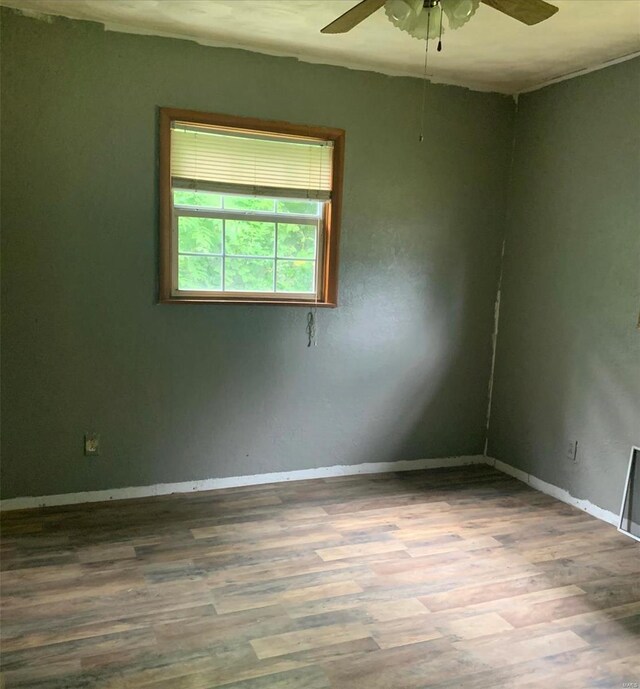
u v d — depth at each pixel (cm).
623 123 324
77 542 289
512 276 409
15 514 317
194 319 344
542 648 222
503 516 341
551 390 377
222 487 365
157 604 240
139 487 347
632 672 211
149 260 330
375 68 362
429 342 406
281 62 340
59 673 199
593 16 276
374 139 369
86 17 299
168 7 283
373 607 244
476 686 201
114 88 311
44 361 318
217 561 276
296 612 238
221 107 332
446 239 399
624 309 326
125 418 338
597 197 341
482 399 427
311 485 376
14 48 291
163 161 323
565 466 366
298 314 367
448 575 272
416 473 408
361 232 375
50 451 325
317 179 361
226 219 349
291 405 374
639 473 319
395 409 404
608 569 282
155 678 198
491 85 391
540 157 383
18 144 298
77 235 315
